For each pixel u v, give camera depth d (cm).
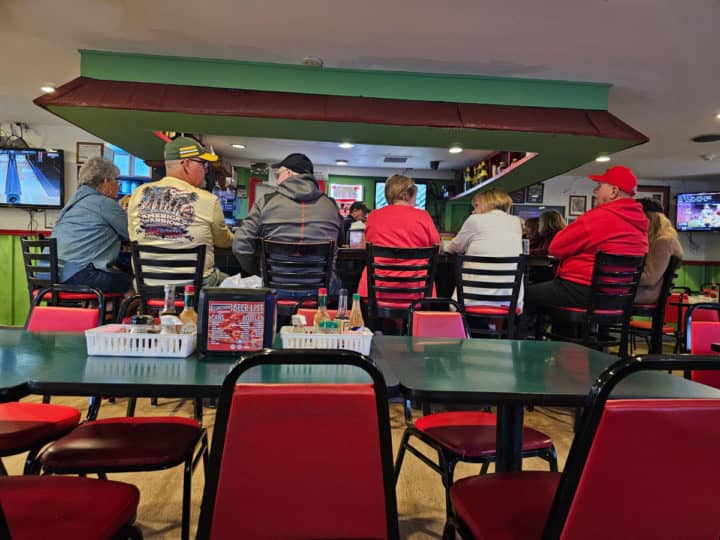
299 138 385
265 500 72
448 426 147
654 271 295
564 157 416
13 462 190
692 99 380
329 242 238
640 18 256
